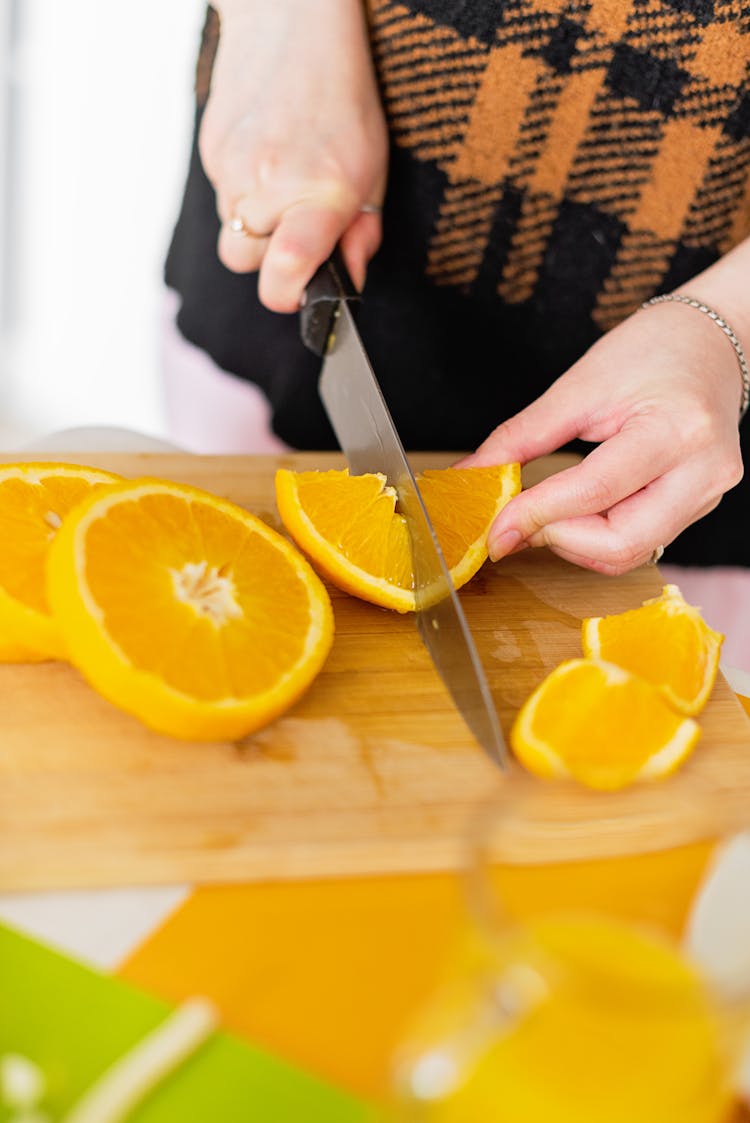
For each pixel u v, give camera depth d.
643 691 0.49
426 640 0.52
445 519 0.55
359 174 0.62
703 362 0.56
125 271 1.23
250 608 0.49
